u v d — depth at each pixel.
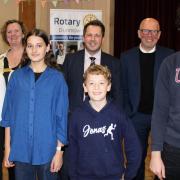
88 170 2.13
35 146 2.30
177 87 1.91
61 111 2.36
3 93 2.78
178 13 1.98
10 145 2.39
